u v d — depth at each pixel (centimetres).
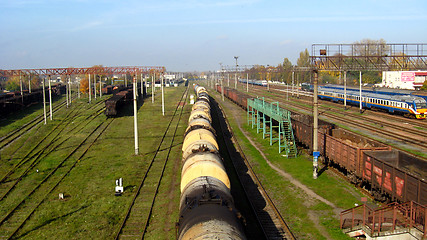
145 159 3691
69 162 3619
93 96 11069
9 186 2922
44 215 2312
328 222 2111
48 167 3447
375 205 2275
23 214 2352
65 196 2661
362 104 6900
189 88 16712
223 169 2016
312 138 3481
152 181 2977
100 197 2623
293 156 3641
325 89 8844
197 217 1370
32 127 5797
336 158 2916
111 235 2014
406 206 1914
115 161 3634
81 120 6338
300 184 2794
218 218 1336
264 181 2912
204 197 1531
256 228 2064
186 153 2436
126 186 2847
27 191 2798
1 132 5294
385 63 3741
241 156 3756
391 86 9488
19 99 7656
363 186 2644
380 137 4303
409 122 5244
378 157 2419
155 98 11006
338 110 6950
